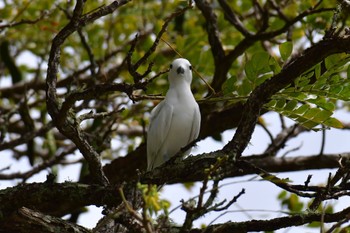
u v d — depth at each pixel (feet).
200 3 44.86
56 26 52.60
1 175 45.93
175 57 47.67
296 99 30.01
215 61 44.32
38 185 28.55
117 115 45.68
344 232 30.07
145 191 23.40
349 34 27.91
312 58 27.30
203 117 43.62
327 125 30.37
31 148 48.08
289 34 45.62
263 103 28.12
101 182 29.99
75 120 29.27
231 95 32.58
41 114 51.44
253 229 27.76
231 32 52.54
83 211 45.70
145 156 43.68
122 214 26.91
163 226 24.66
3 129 44.19
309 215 27.66
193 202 24.91
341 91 29.45
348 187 28.84
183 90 36.24
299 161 47.62
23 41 59.00
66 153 45.88
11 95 54.34
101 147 41.63
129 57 27.37
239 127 28.48
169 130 35.63
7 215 28.37
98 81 47.29
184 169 28.04
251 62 31.63
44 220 28.76
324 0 44.78
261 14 50.98
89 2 49.90
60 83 49.83
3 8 53.62
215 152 28.32
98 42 56.54
